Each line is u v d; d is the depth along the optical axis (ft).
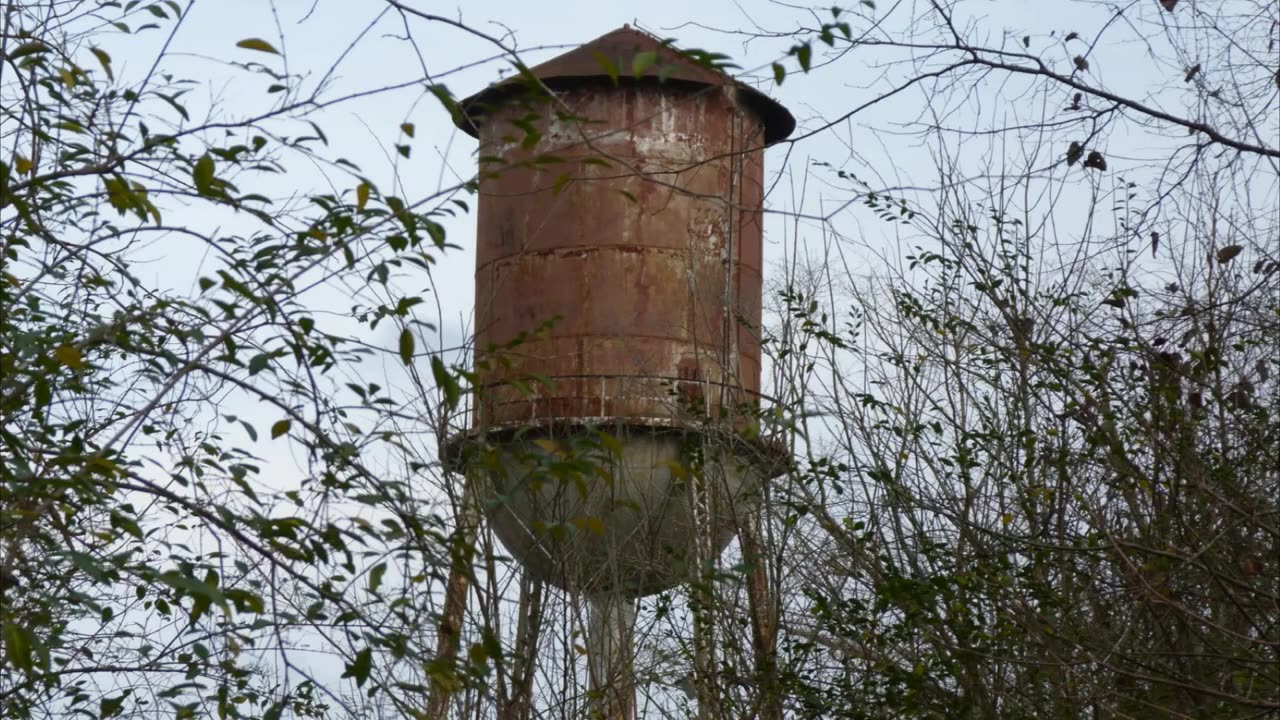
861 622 40.63
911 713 38.96
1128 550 35.04
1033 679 38.91
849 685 41.16
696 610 44.11
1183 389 36.63
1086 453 38.63
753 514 47.37
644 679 45.65
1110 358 36.73
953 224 40.73
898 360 44.19
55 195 19.95
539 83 18.29
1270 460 34.94
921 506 39.09
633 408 49.57
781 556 44.93
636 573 47.44
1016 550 38.06
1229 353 37.60
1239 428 35.65
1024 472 39.86
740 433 45.88
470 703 34.42
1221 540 35.01
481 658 18.83
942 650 39.14
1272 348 38.32
